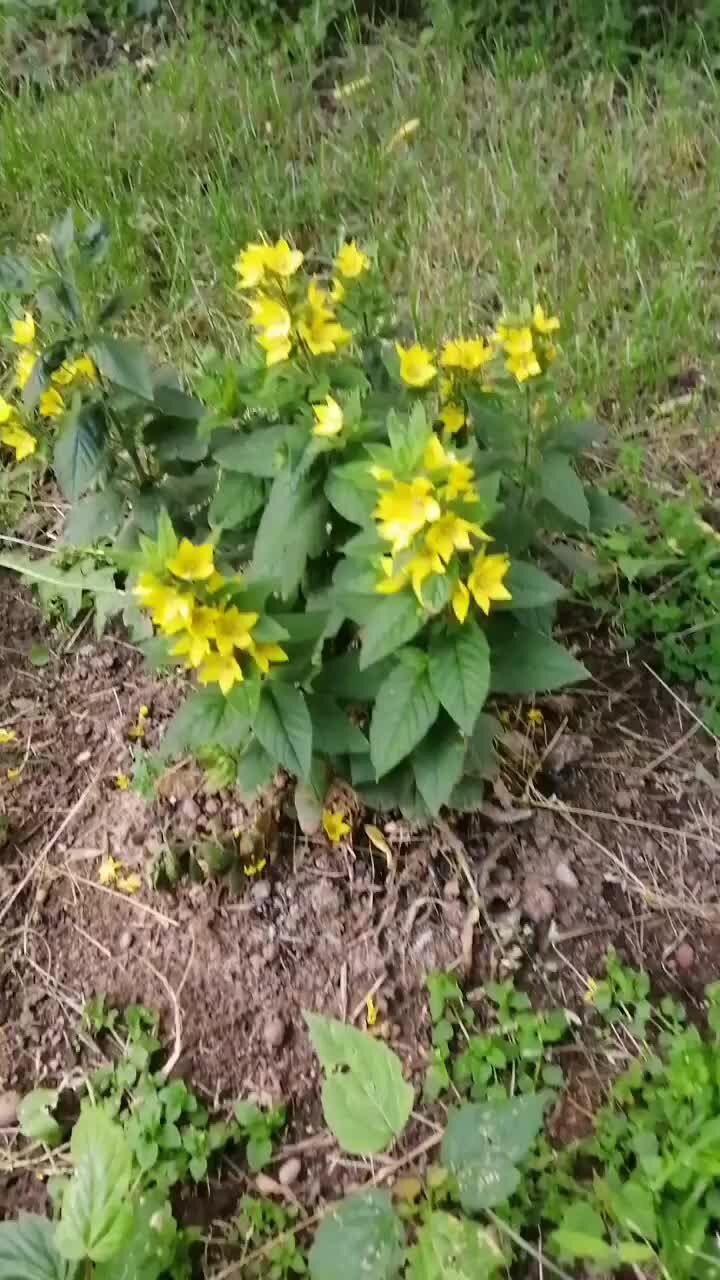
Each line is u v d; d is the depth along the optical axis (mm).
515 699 849
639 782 815
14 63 1493
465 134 1361
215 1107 684
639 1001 706
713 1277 559
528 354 683
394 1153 659
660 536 948
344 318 743
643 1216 577
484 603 562
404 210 1280
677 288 1107
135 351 708
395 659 640
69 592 918
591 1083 681
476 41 1486
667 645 873
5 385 1079
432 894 756
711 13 1422
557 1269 591
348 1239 520
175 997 726
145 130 1364
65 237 719
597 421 1040
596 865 773
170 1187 652
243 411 693
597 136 1294
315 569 688
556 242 1189
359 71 1449
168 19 1555
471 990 720
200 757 765
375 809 776
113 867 777
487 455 702
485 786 796
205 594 568
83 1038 709
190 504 783
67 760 846
